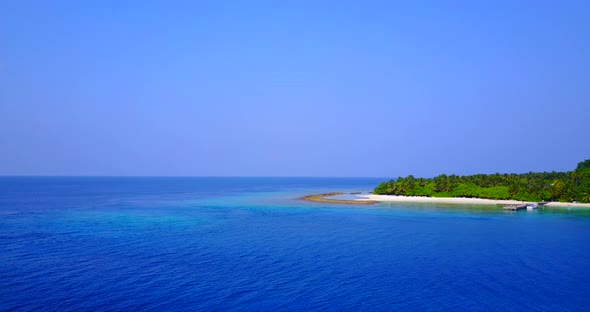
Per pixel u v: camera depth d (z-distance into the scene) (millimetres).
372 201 160375
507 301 42562
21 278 48031
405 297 43500
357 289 45844
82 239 72625
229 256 60312
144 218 104125
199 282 47406
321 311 39562
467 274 51969
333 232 83125
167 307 39688
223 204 148125
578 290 46000
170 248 65438
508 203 150125
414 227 91062
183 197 187500
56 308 38844
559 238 77500
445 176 187750
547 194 150625
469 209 131000
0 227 86500
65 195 198250
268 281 48156
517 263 57562
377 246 68812
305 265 55594
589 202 143875
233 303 41125
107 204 144250
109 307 39312
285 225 93188
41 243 68562
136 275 49719
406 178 191625
